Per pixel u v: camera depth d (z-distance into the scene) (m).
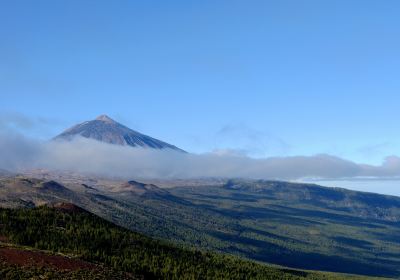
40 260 171.25
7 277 151.12
